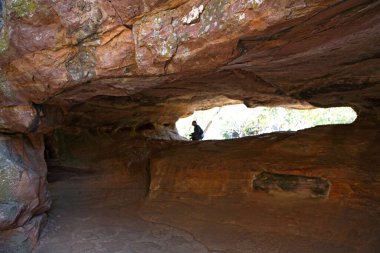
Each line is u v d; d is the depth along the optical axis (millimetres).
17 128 5098
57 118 5820
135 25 3605
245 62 4117
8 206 4809
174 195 6957
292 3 2812
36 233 5566
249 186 6496
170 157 7648
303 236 5422
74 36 3838
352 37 3475
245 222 5969
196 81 6180
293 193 6121
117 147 9141
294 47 3633
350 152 6168
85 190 7609
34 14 3795
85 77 4090
